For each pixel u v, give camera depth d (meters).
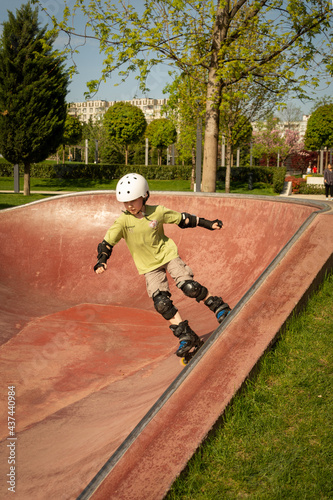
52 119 18.41
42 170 29.67
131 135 37.97
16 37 17.30
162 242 3.28
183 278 3.16
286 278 3.45
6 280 6.77
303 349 2.92
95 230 7.48
